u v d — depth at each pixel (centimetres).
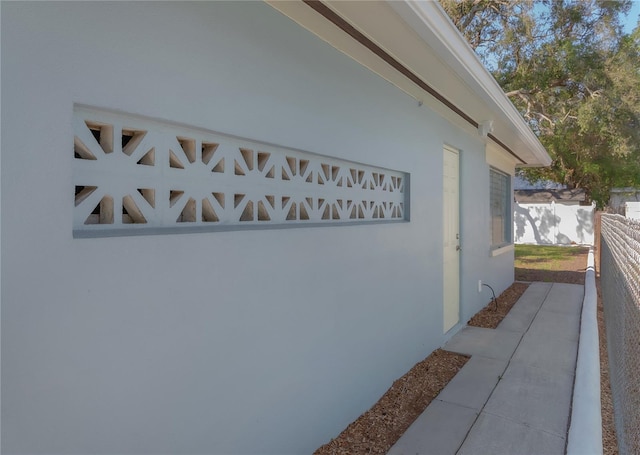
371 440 293
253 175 229
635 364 284
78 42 143
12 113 127
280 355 239
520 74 1628
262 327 226
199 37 188
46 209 135
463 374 407
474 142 624
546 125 1755
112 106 154
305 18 247
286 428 245
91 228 157
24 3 129
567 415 325
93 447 149
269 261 231
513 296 784
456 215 569
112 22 153
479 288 660
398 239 386
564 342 503
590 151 1823
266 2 227
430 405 342
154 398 169
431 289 464
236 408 209
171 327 176
